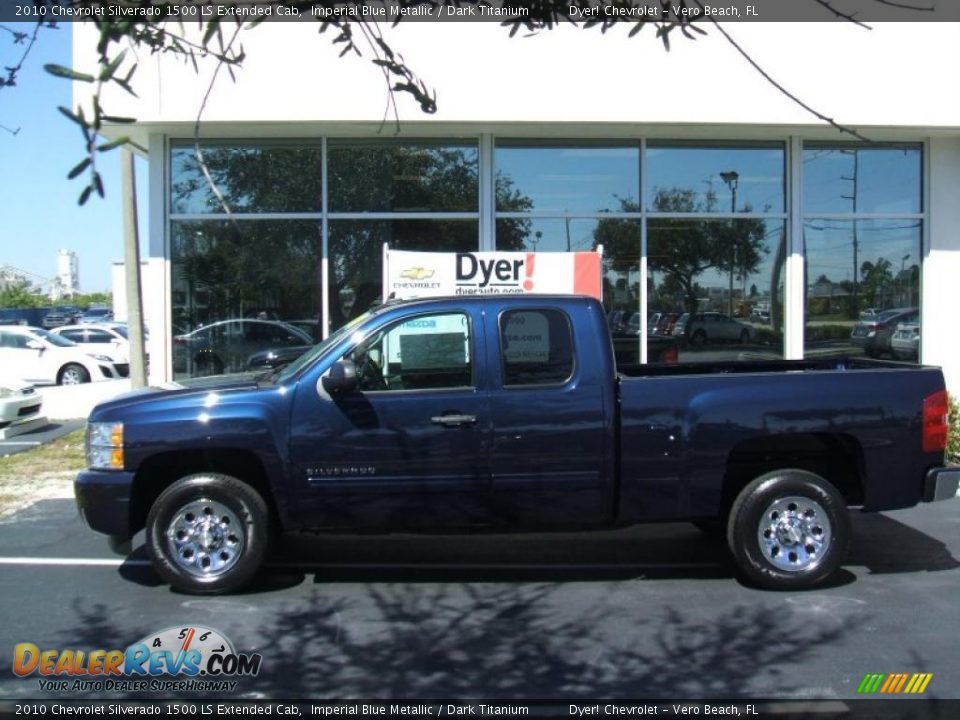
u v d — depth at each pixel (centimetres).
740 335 1202
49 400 1546
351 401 590
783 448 634
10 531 786
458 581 637
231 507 595
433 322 600
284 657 491
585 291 1013
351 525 598
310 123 1080
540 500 597
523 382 596
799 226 1200
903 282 1222
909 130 1158
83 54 570
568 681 457
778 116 1110
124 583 630
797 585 606
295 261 1155
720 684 452
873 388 605
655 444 595
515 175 1175
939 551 714
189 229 1142
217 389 610
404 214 1161
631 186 1185
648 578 645
